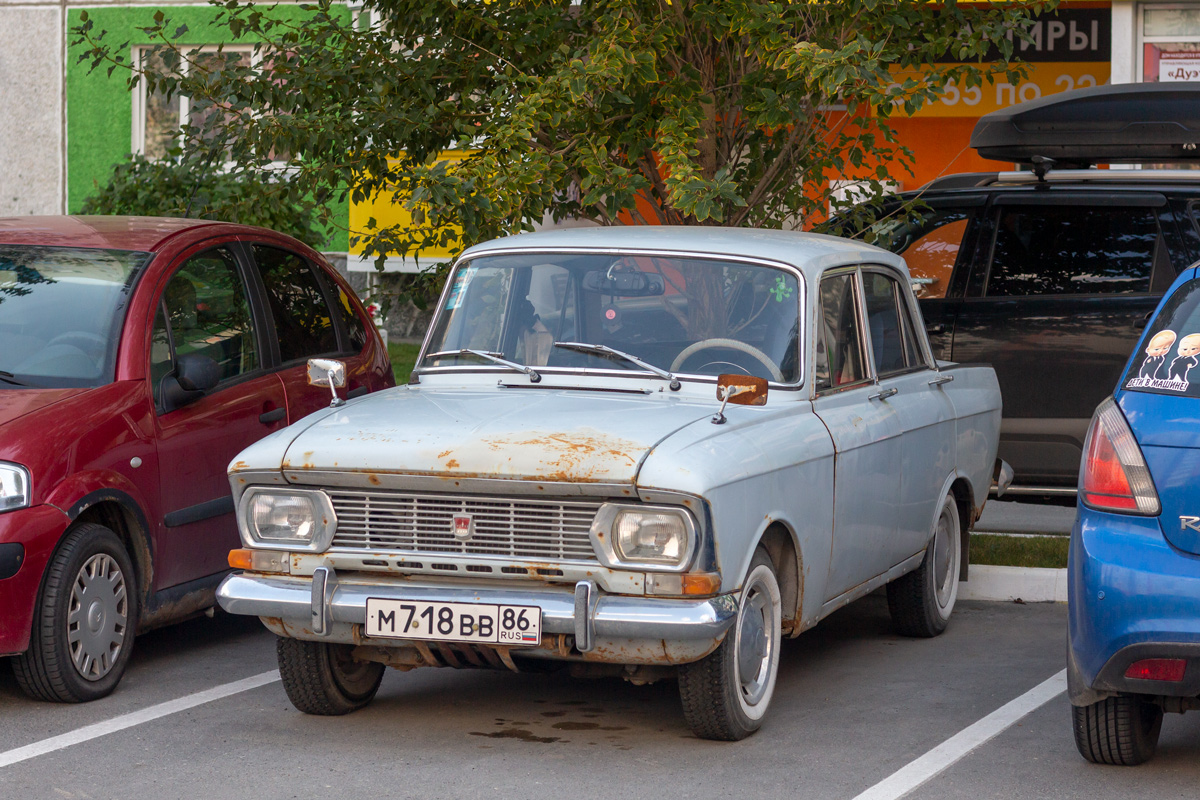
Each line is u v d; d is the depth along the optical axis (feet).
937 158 60.90
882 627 26.30
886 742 18.97
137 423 22.13
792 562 19.66
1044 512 37.11
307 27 31.07
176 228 25.49
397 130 29.81
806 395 20.40
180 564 22.91
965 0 31.86
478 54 30.76
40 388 22.04
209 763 18.12
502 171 27.96
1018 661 23.53
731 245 21.50
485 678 22.41
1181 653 15.71
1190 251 31.40
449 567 17.75
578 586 17.07
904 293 24.84
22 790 17.15
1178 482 16.07
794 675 22.68
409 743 18.94
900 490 22.86
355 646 19.17
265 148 30.19
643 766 17.93
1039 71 59.41
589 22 30.40
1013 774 17.65
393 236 30.99
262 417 24.77
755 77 29.35
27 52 65.21
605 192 28.32
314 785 17.26
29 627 20.04
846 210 31.99
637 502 17.19
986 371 27.55
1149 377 16.87
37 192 65.98
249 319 25.48
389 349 57.77
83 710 20.59
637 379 20.22
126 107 64.64
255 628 26.14
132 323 22.98
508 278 21.84
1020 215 32.65
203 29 61.67
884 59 27.58
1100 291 31.81
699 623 16.89
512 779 17.46
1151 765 18.02
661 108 29.99
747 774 17.61
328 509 18.22
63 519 20.36
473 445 17.66
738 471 17.61
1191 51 50.19
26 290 23.54
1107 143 30.89
